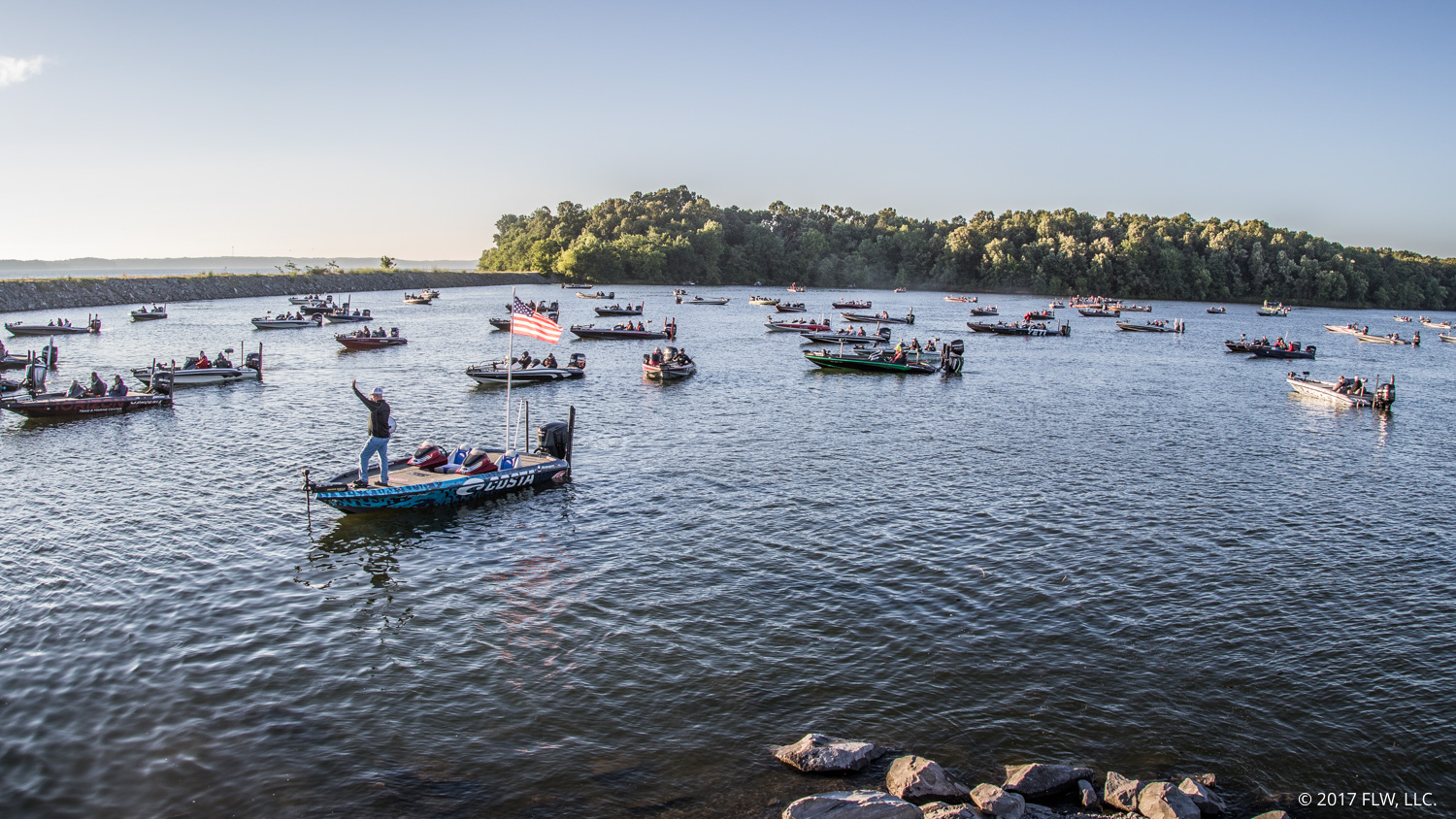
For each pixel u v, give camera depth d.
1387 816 13.01
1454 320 165.75
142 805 12.68
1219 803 12.93
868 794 12.58
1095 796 13.12
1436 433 43.00
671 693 16.00
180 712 15.09
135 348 70.12
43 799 12.73
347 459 32.81
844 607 19.73
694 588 20.77
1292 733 15.09
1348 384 54.00
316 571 21.59
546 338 29.19
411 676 16.45
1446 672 17.22
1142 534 25.22
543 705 15.52
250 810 12.64
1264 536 25.28
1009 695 16.11
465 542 23.78
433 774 13.52
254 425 39.16
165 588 20.28
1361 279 199.50
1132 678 16.78
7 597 19.58
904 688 16.30
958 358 62.59
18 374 55.75
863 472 32.06
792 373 61.66
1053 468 33.28
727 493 28.86
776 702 15.77
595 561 22.52
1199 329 119.88
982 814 12.59
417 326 96.75
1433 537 25.48
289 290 150.50
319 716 15.06
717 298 150.12
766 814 12.72
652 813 12.72
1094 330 115.56
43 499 27.09
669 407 46.03
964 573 21.86
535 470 28.86
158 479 29.58
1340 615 19.75
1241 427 43.59
